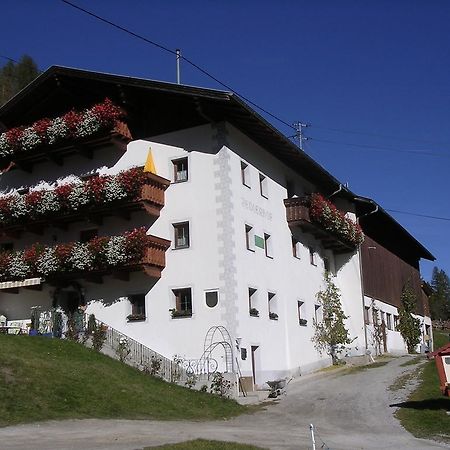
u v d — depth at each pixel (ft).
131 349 75.00
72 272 79.00
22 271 82.17
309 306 96.84
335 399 66.69
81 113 82.74
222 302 72.84
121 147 82.94
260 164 85.71
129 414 53.57
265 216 85.20
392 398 63.72
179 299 76.28
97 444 38.96
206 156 77.15
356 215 116.47
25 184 91.50
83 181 82.99
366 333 111.96
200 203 76.48
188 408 60.13
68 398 53.98
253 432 48.73
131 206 77.25
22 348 66.49
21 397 51.16
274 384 72.08
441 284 418.92
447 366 51.96
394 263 142.31
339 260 115.24
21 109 92.32
